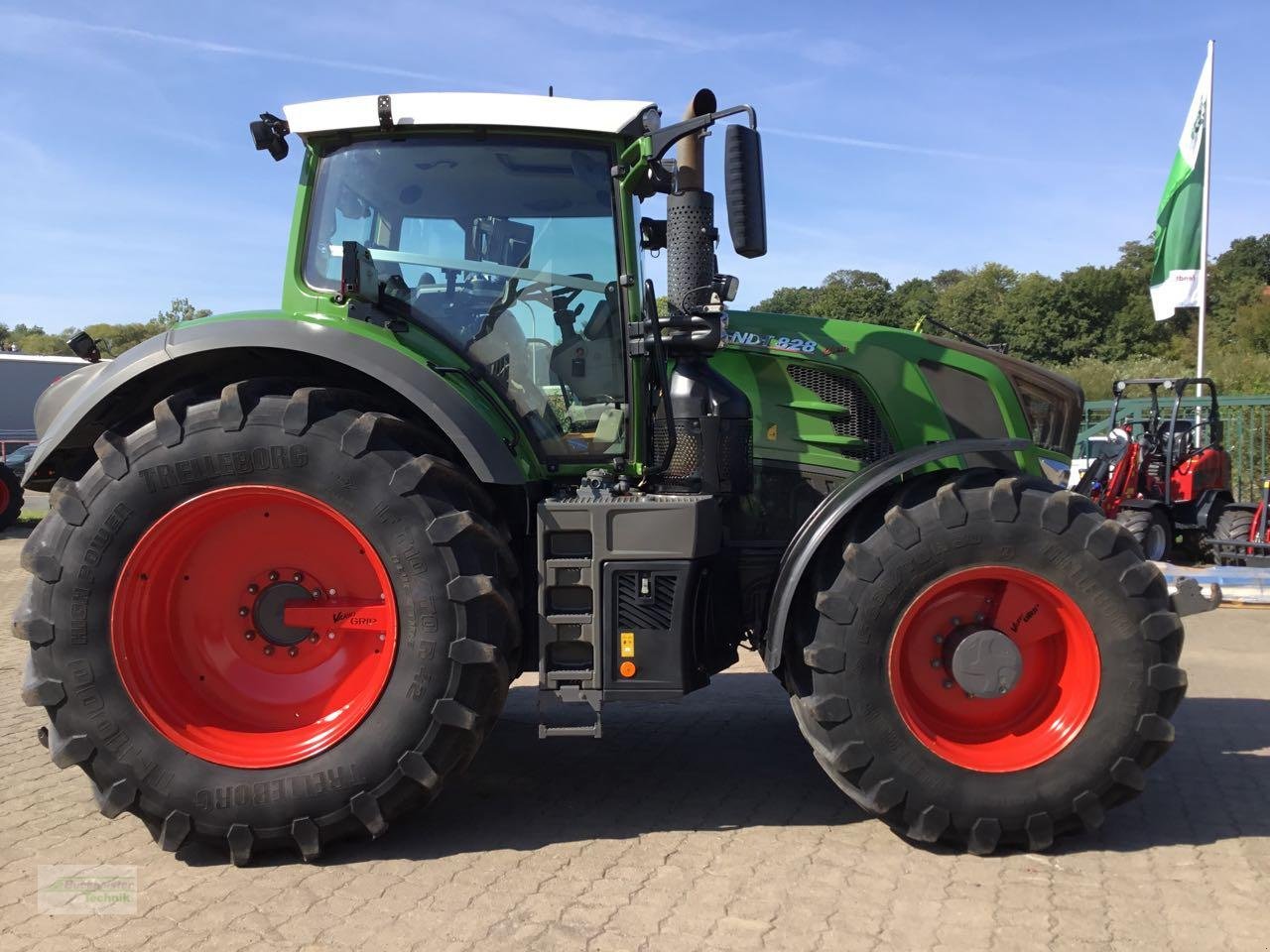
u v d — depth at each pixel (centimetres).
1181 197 1158
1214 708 495
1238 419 1173
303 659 323
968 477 328
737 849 316
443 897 281
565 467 354
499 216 355
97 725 302
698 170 352
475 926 264
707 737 446
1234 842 322
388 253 354
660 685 314
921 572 310
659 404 364
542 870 300
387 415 314
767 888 287
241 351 327
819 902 278
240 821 299
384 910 274
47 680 303
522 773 395
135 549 305
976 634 317
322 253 356
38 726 464
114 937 260
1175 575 817
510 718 479
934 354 400
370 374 315
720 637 368
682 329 354
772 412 390
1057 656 325
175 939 259
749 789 374
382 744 302
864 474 331
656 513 314
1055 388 418
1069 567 310
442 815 347
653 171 358
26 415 2472
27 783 384
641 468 355
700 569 322
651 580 314
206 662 322
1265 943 255
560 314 356
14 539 1261
